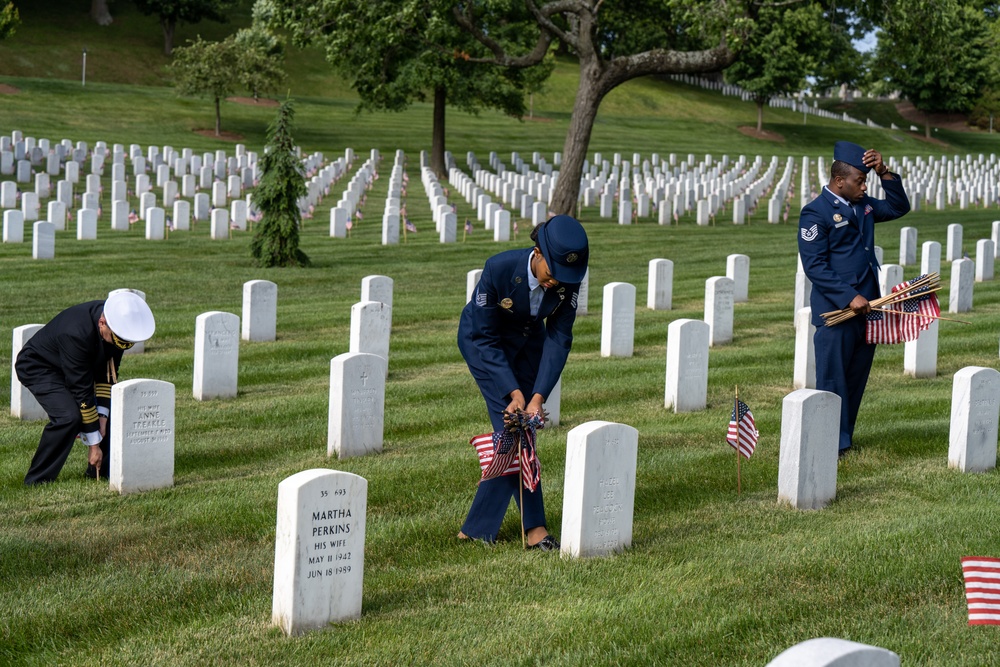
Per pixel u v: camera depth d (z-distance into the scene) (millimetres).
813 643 3018
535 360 6547
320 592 5367
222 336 11062
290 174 21531
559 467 8383
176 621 5555
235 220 27734
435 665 4938
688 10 26484
